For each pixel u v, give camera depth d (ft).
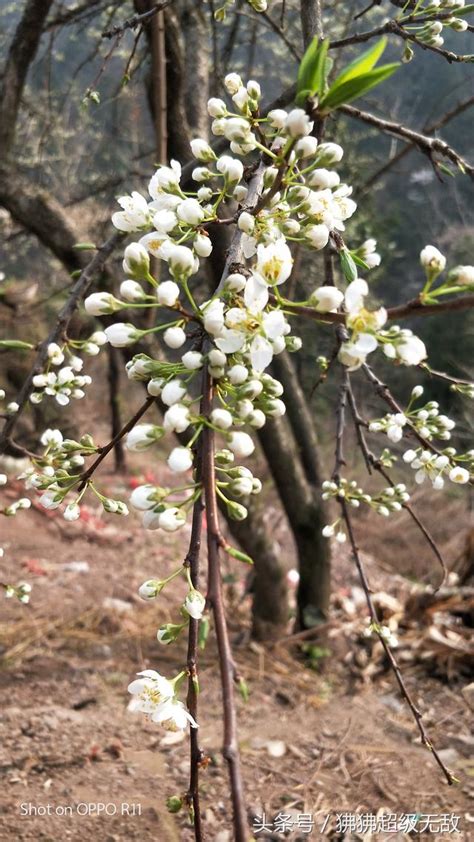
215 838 7.69
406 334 3.12
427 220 38.19
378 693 11.73
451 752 9.86
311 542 12.80
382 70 2.90
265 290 3.21
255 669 11.97
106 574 15.99
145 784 8.61
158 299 3.16
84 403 28.19
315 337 15.57
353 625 13.80
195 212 3.65
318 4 5.51
